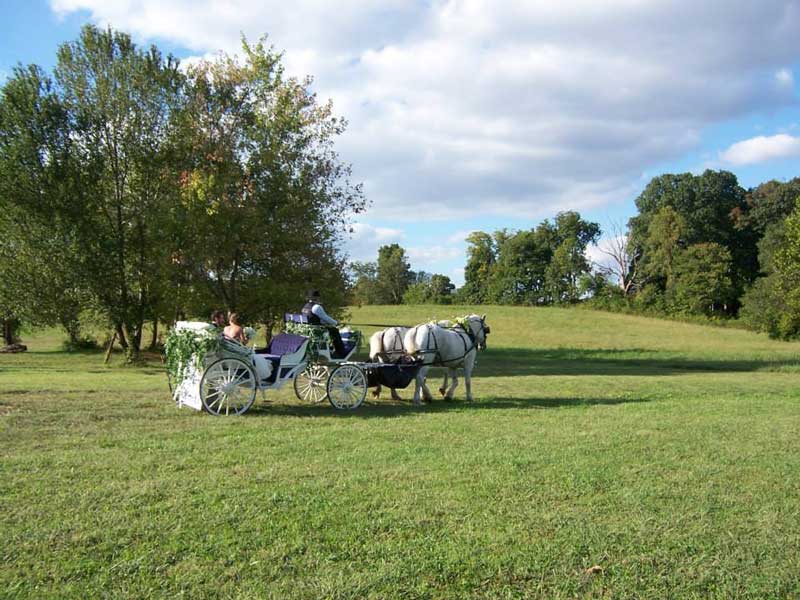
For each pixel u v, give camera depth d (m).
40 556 4.95
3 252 29.94
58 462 7.50
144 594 4.45
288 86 31.78
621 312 80.12
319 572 4.81
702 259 77.19
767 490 7.17
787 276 50.53
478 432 10.11
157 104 31.09
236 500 6.25
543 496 6.70
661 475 7.68
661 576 4.96
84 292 30.61
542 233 102.44
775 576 5.01
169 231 28.06
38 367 26.41
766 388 20.59
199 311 29.25
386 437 9.51
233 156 30.47
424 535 5.55
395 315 75.88
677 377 25.70
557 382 21.47
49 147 29.58
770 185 87.75
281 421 10.62
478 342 14.93
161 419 10.50
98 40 30.62
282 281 30.34
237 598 4.41
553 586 4.76
